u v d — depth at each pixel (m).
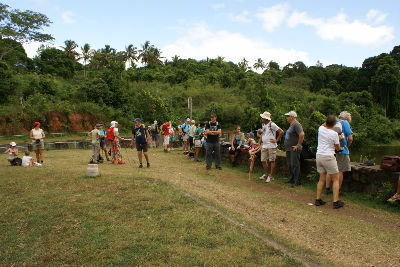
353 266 3.24
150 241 3.57
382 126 40.59
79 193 5.57
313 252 3.49
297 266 3.06
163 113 31.36
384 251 3.67
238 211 4.87
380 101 57.62
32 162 9.59
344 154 6.03
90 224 4.10
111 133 10.44
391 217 4.98
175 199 5.18
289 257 3.24
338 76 82.31
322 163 5.45
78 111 26.97
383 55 66.56
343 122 6.17
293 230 4.23
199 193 5.79
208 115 36.97
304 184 7.35
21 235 3.84
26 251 3.43
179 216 4.36
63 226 4.06
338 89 74.75
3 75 25.33
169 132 15.86
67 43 49.50
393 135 40.47
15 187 6.08
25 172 7.80
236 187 6.91
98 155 10.78
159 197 5.27
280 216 4.83
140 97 32.47
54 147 17.11
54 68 44.47
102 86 30.77
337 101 45.81
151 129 17.58
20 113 23.39
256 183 7.56
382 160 5.86
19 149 15.93
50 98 27.98
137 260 3.14
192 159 11.95
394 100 55.84
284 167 8.34
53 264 3.14
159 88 46.59
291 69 86.88
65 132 25.23
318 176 7.23
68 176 7.09
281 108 39.38
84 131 26.41
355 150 32.56
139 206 4.80
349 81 77.44
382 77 55.19
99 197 5.32
